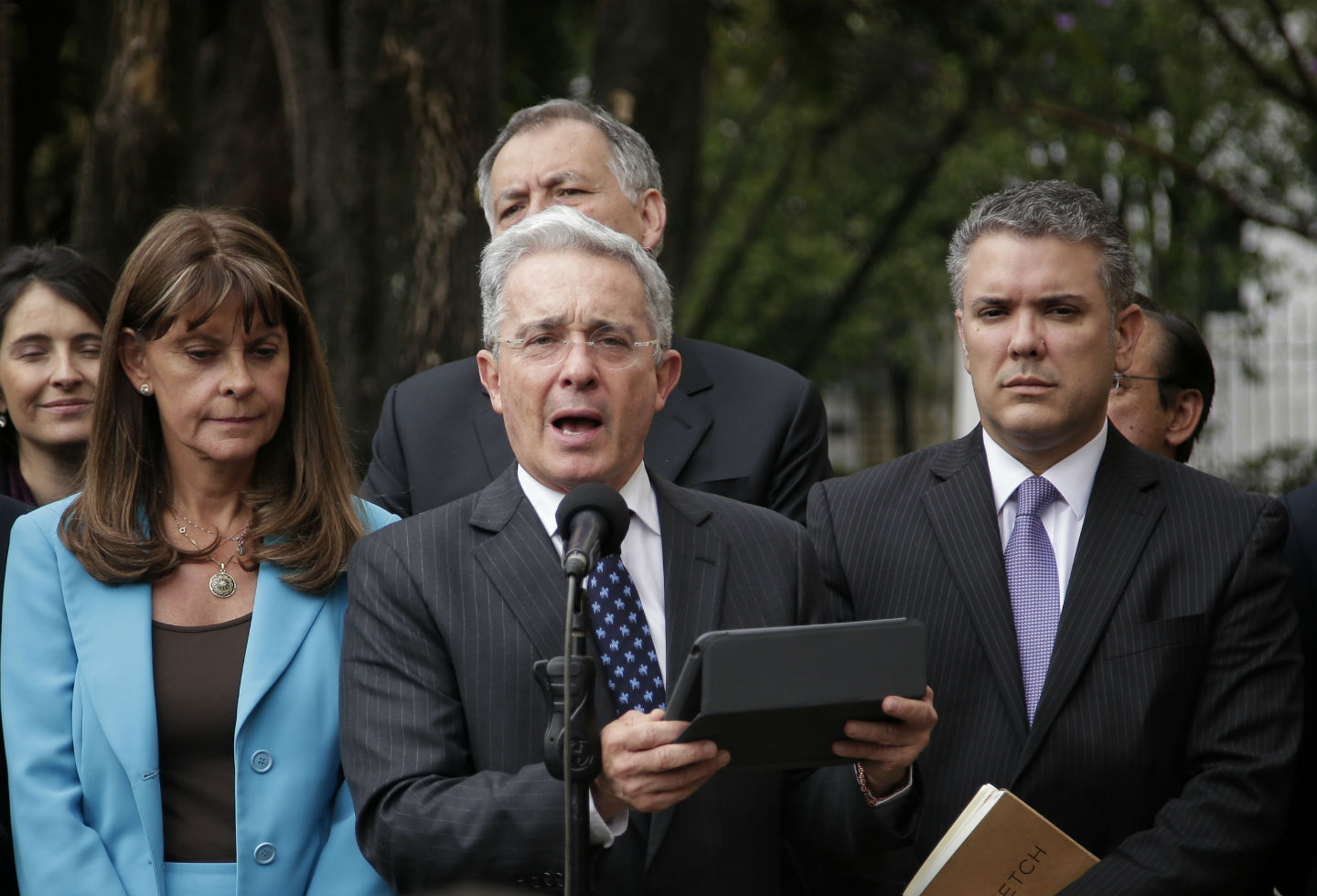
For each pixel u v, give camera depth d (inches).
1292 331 1524.4
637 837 303.3
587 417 313.9
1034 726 339.9
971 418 824.9
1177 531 353.4
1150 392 463.5
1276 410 1409.9
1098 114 1366.9
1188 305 1456.7
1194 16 1375.5
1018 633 354.3
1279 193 1493.6
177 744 332.8
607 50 771.4
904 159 1344.7
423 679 316.8
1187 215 1451.8
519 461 333.1
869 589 365.4
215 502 358.6
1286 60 1397.6
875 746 279.7
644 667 313.0
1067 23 1178.6
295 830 331.3
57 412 453.7
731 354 443.2
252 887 324.8
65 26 908.6
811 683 264.4
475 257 579.8
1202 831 328.2
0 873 358.0
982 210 367.9
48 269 458.9
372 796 304.8
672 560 325.1
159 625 342.6
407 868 297.9
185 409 345.7
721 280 1555.1
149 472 357.7
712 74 1232.2
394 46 578.9
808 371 1518.2
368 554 331.9
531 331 316.2
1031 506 363.3
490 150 469.1
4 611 343.6
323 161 600.7
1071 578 352.5
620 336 316.8
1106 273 358.3
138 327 348.5
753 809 316.8
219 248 350.0
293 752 335.3
